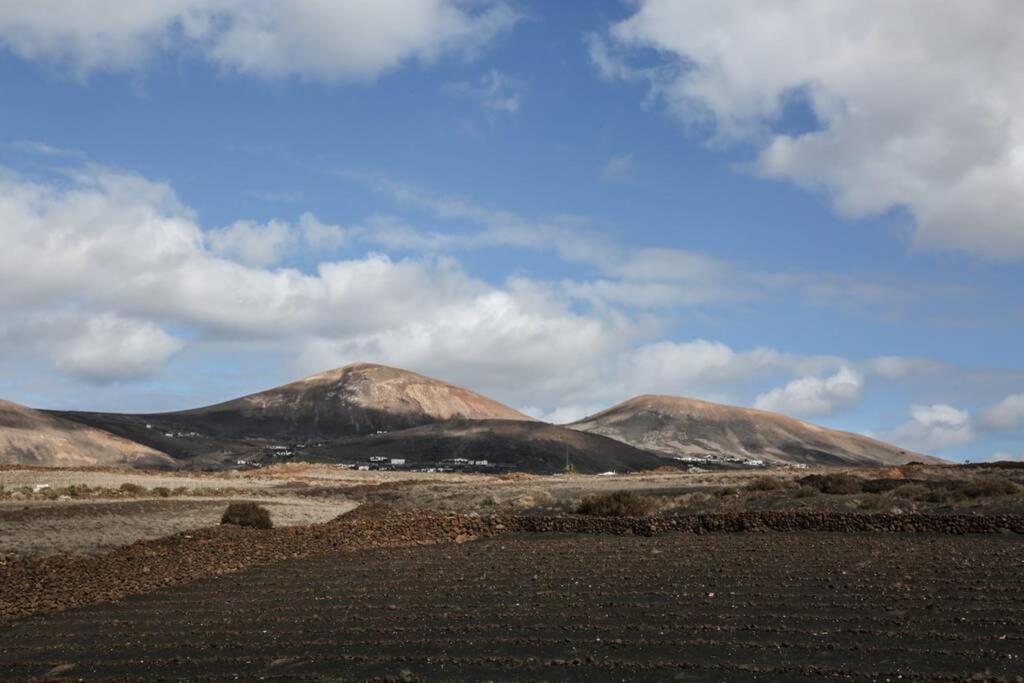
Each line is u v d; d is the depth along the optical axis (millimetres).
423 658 19578
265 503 53031
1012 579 25391
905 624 20719
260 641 21672
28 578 28969
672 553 31766
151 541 34969
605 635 20750
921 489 43094
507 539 37312
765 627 20844
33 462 184625
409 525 39125
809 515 36406
